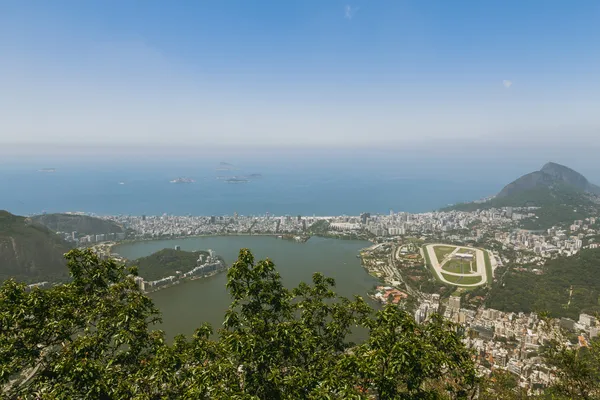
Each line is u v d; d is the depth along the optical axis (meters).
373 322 10.48
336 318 11.29
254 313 10.94
